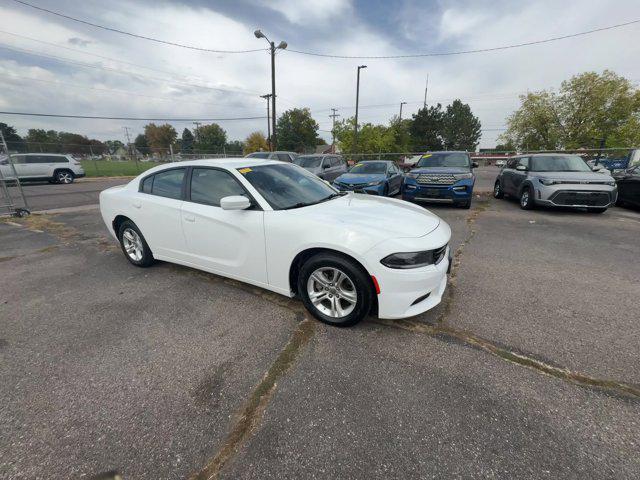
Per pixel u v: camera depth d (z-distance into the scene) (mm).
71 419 1842
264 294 3365
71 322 2910
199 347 2500
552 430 1725
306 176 3836
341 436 1702
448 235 2885
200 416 1848
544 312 2963
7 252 5047
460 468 1525
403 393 1992
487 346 2457
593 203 7289
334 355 2363
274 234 2814
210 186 3309
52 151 32125
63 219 7730
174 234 3562
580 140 30328
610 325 2740
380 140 36719
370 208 3104
